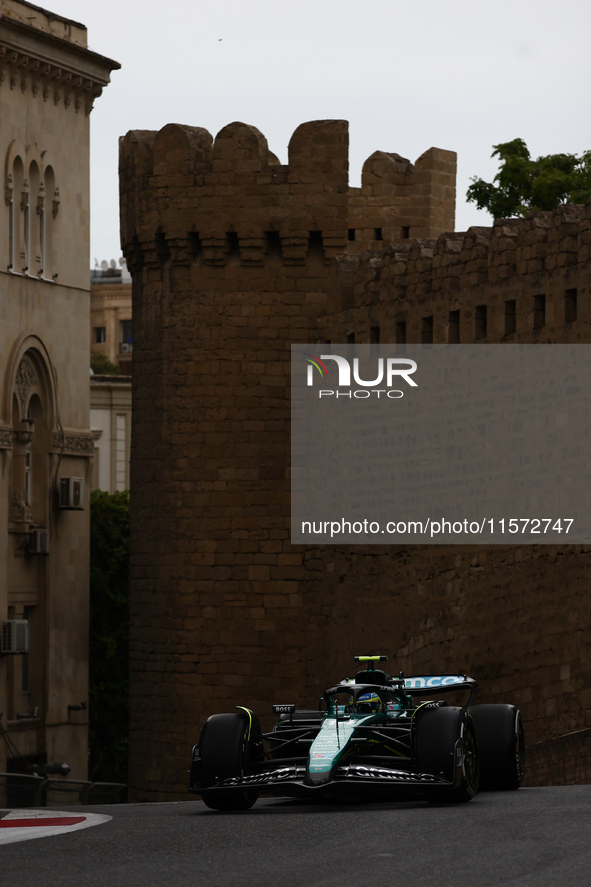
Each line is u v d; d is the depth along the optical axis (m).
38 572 55.41
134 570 44.66
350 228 49.44
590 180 59.94
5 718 52.50
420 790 15.60
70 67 55.72
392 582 37.78
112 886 10.74
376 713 17.20
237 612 42.75
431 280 36.91
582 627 30.53
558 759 29.34
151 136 44.53
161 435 43.84
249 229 42.94
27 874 11.36
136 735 44.34
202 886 10.66
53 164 55.66
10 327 52.91
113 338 147.00
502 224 34.12
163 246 43.94
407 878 10.70
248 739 16.67
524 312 32.94
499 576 33.34
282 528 42.44
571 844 11.96
